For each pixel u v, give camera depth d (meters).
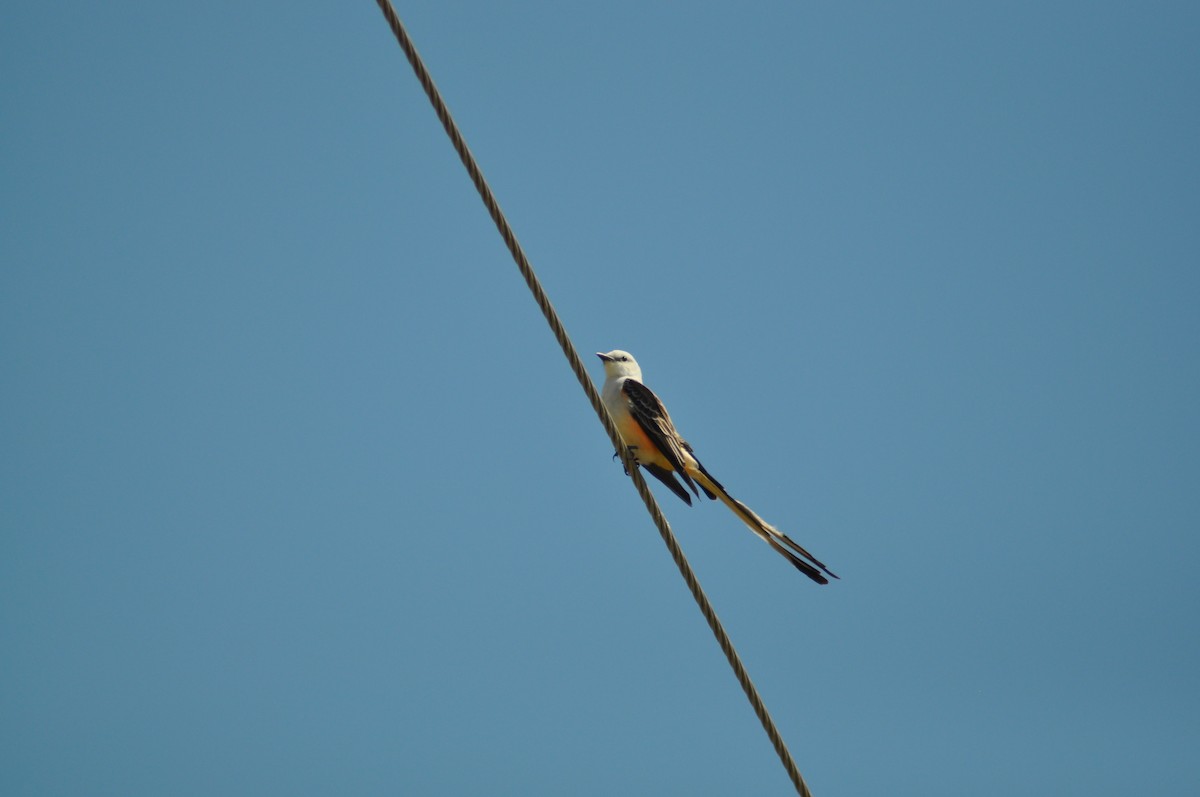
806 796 10.17
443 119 8.78
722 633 10.28
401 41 8.45
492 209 9.16
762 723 10.17
